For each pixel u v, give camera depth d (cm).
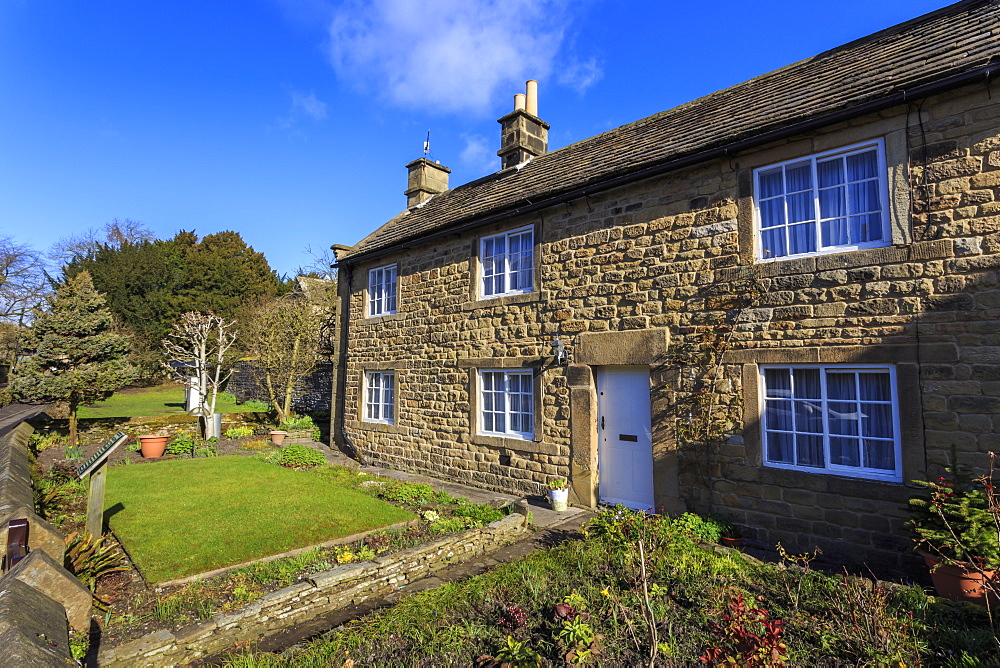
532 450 884
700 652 354
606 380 811
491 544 646
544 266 891
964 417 500
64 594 345
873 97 556
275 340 1797
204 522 694
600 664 343
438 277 1111
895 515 529
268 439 1512
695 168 711
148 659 381
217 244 4191
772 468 616
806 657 348
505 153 1221
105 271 3434
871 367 562
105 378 1362
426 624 402
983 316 497
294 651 386
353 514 735
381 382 1278
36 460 999
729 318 662
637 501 762
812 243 618
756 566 509
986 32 571
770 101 727
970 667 328
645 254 755
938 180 531
